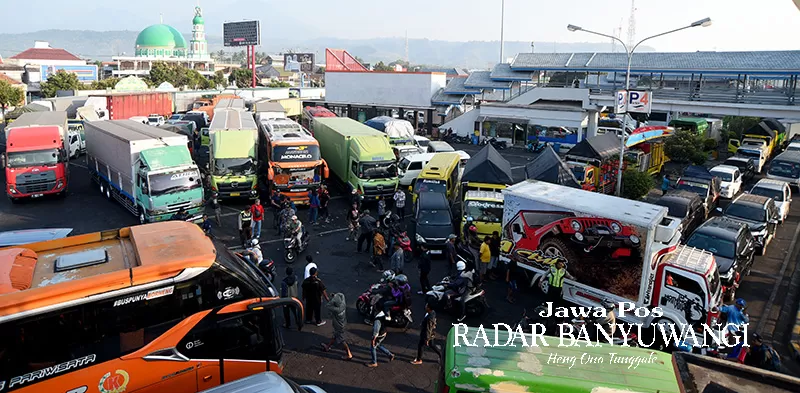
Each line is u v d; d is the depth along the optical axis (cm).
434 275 1638
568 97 4306
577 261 1353
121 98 4556
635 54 4116
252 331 914
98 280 765
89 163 2731
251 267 1017
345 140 2502
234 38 11469
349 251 1834
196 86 9281
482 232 1817
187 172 1995
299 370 1079
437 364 1123
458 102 5006
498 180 2022
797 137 4616
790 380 535
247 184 2297
